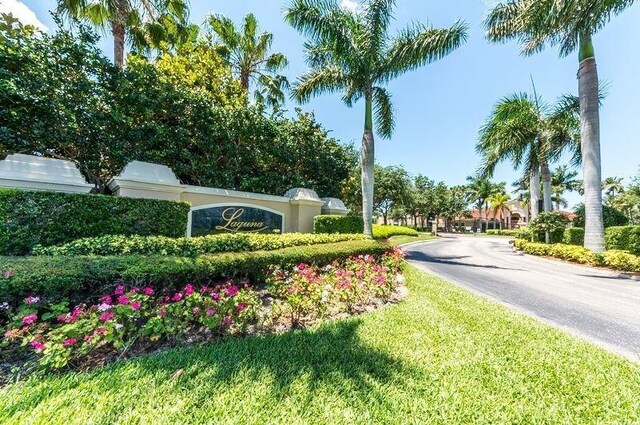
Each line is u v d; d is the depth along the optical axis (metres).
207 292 3.85
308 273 4.60
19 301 2.92
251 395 2.16
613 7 8.51
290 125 12.42
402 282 6.42
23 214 5.09
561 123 13.76
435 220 49.62
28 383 2.21
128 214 6.25
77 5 7.90
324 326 3.59
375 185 27.81
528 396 2.26
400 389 2.30
